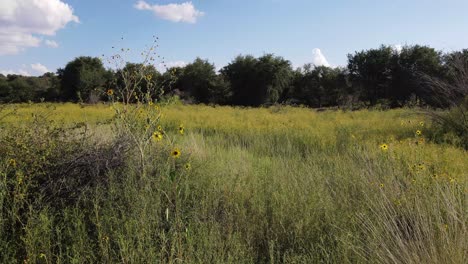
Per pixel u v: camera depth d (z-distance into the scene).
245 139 9.73
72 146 4.50
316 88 51.19
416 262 2.94
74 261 2.89
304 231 3.71
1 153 4.12
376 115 17.69
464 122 9.78
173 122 12.76
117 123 5.10
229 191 4.45
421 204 3.82
